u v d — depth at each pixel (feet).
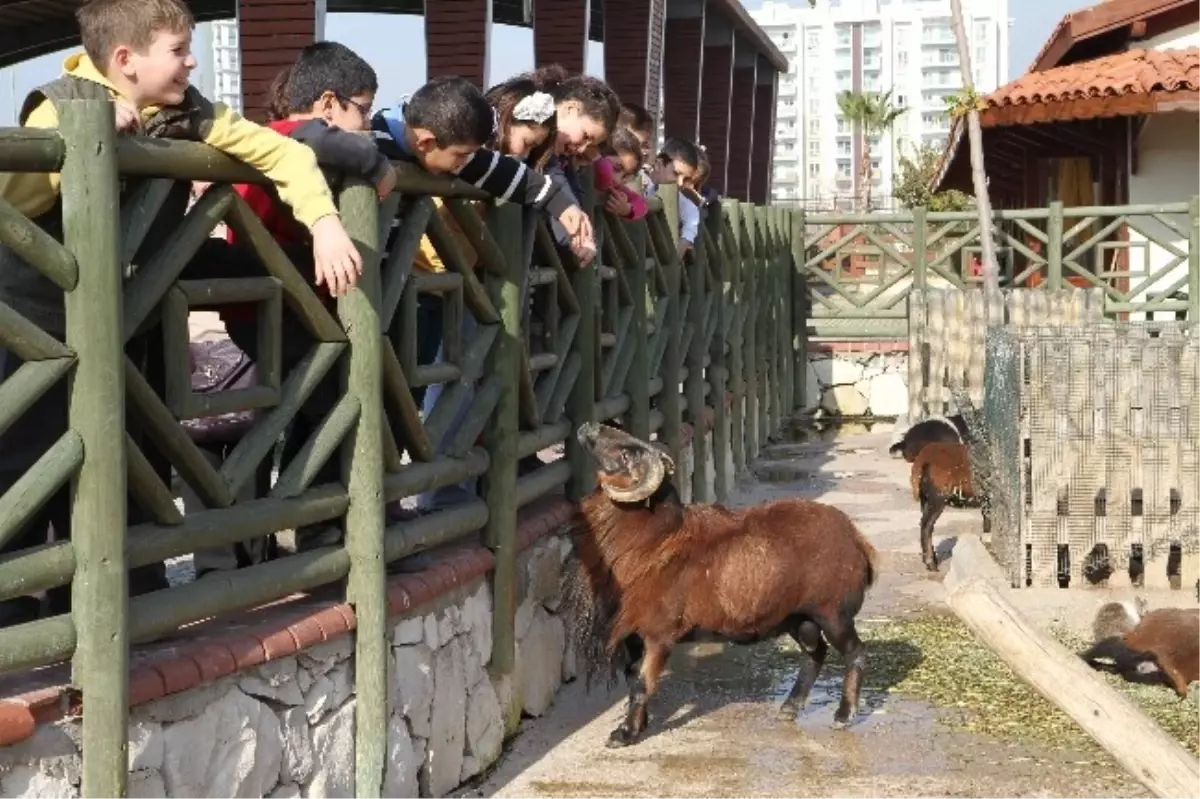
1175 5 59.52
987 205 53.11
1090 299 50.47
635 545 19.90
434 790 17.87
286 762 14.82
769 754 19.93
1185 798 17.80
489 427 20.07
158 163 12.96
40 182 12.78
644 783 18.83
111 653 12.27
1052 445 27.14
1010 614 21.85
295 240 16.01
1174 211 55.72
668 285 31.89
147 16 13.47
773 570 20.08
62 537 13.53
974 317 51.29
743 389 47.24
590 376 24.12
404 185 16.84
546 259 22.33
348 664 15.96
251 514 14.32
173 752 13.23
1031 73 63.93
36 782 11.94
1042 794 18.38
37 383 12.00
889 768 19.33
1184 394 26.94
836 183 334.44
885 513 38.75
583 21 60.80
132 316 12.88
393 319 17.49
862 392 61.21
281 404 14.90
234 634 14.34
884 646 25.43
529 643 21.50
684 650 25.36
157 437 13.33
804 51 336.90
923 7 330.95
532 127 20.27
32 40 67.31
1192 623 22.31
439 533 18.03
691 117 84.33
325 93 17.03
